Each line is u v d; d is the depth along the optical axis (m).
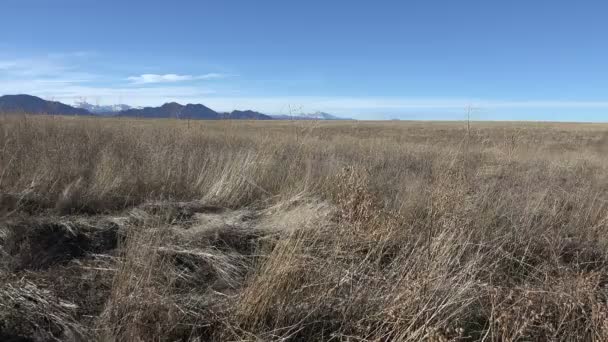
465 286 3.63
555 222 5.96
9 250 4.15
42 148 7.00
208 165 7.02
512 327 3.30
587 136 33.41
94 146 7.87
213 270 4.21
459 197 5.43
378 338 3.14
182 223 5.16
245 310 3.39
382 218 4.98
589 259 5.14
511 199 6.45
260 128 10.24
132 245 3.88
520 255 5.04
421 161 10.23
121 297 3.25
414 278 3.66
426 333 3.05
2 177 5.54
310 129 8.84
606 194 8.35
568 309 3.57
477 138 8.81
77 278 3.77
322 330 3.35
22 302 3.29
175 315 3.28
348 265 4.20
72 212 5.12
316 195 6.39
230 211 5.74
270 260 3.81
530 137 11.30
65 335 3.06
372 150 11.43
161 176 6.44
